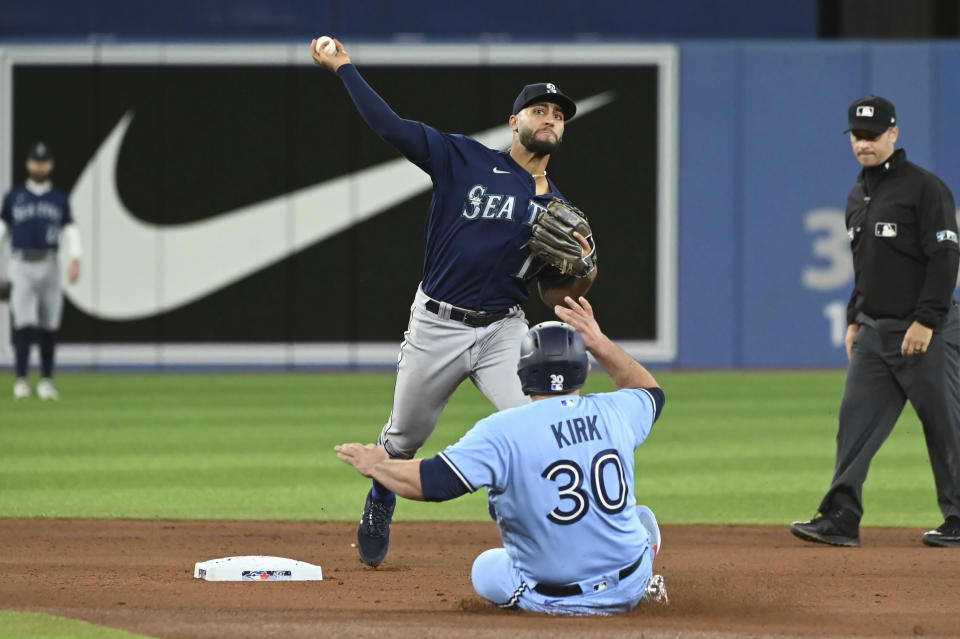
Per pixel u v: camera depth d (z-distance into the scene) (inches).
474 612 697.0
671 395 2187.5
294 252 2586.1
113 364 2566.4
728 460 1519.4
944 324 994.7
